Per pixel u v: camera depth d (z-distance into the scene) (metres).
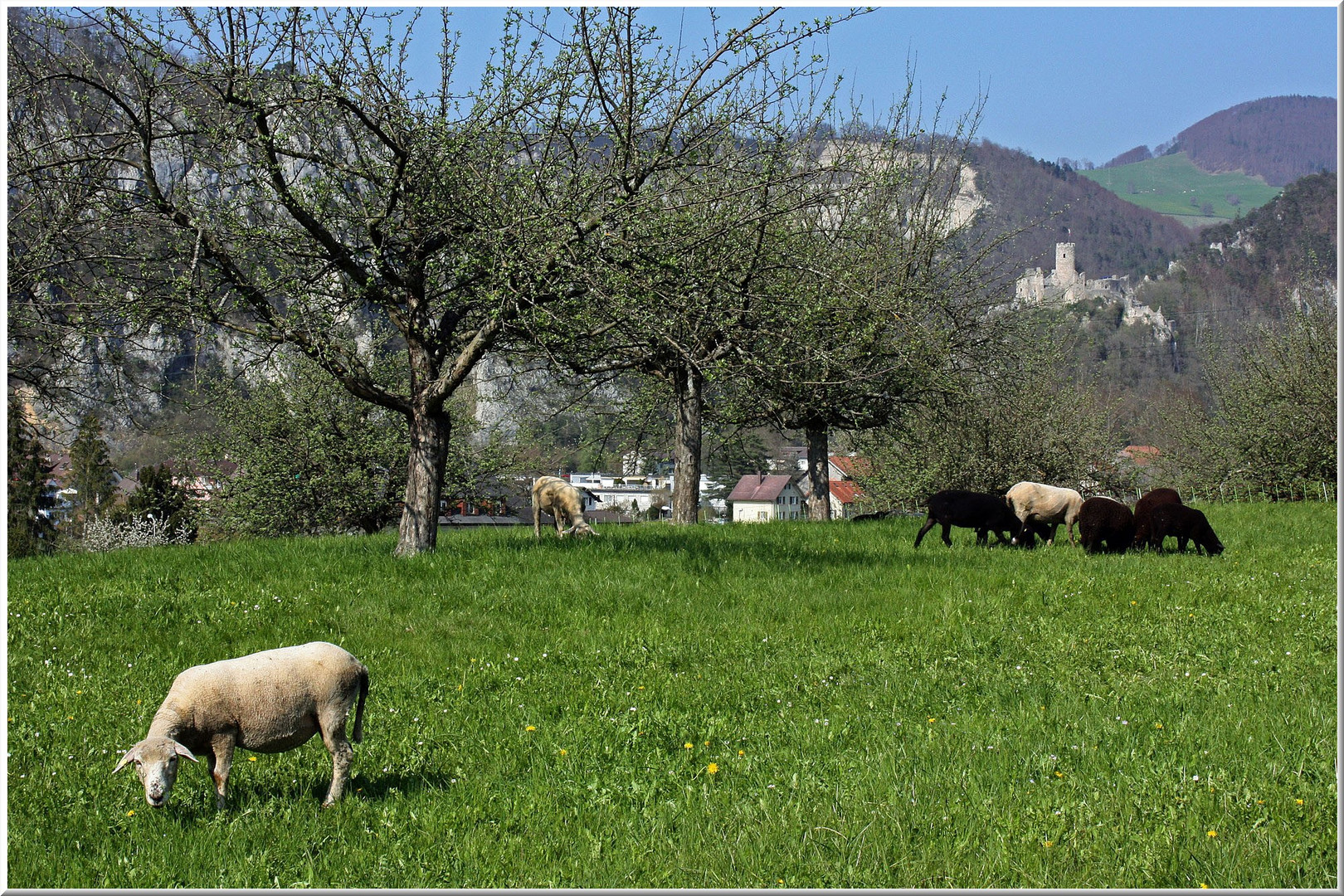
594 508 73.75
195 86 13.70
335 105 14.11
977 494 18.81
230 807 6.37
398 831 6.12
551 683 9.63
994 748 7.55
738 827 6.14
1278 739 7.59
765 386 22.23
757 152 15.14
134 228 14.41
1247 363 38.97
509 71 14.39
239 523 34.94
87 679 9.41
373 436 34.44
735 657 10.61
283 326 14.54
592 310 15.52
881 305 21.02
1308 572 15.33
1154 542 17.81
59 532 40.12
